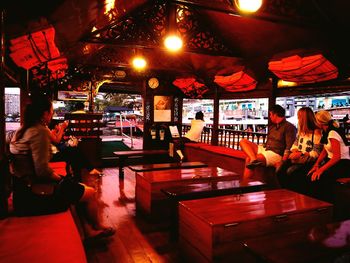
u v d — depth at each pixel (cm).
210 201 309
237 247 256
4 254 182
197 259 274
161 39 595
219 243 250
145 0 543
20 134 265
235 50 675
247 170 524
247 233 259
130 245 344
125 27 570
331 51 487
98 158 844
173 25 568
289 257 175
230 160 647
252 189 378
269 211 278
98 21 497
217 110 834
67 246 194
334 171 398
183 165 552
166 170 489
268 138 527
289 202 306
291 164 459
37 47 346
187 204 298
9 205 284
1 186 245
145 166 536
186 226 292
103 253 323
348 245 191
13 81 502
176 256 318
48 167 267
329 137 397
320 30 479
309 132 445
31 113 270
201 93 890
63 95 940
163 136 901
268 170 532
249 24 565
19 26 304
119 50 765
